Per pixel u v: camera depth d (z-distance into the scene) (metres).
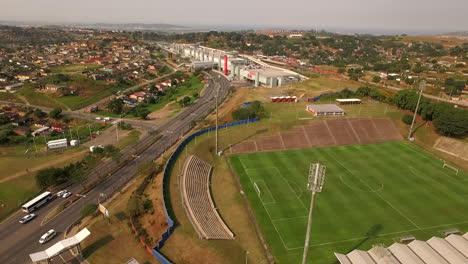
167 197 74.00
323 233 65.19
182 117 154.88
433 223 69.38
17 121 151.00
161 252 56.91
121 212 71.94
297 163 97.62
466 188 84.88
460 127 108.50
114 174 94.75
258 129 117.81
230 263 55.25
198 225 64.19
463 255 51.12
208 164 95.44
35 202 76.69
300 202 76.44
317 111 130.50
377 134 119.88
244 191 81.25
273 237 63.66
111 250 59.66
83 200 80.44
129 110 169.75
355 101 148.62
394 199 78.62
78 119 155.12
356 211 73.19
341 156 103.25
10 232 68.06
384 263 47.72
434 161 100.88
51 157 108.56
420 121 126.38
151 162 91.88
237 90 195.62
